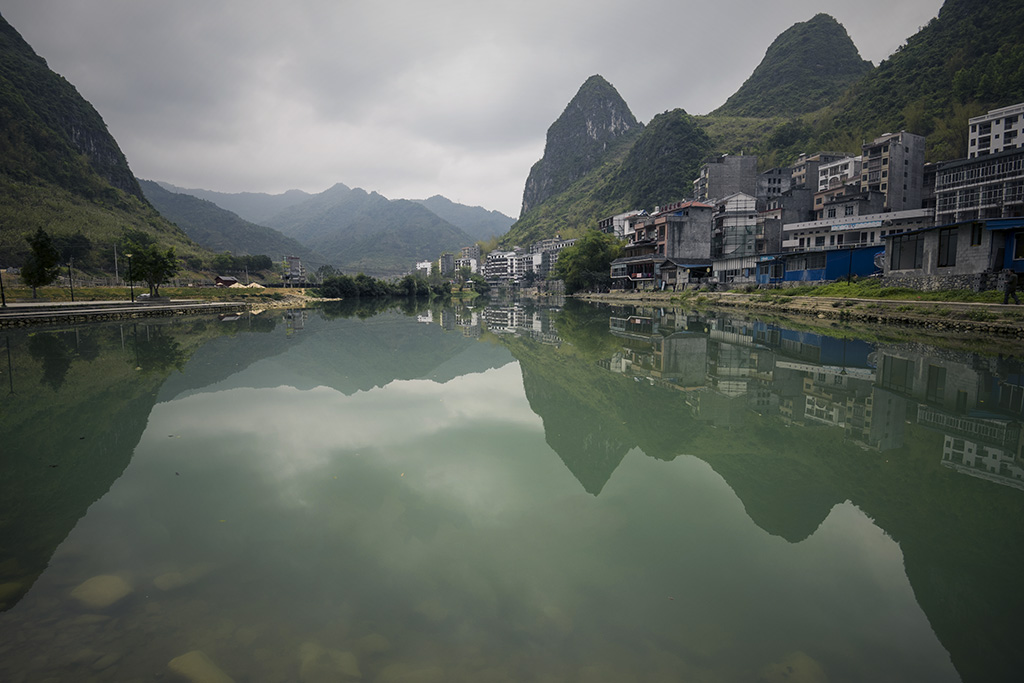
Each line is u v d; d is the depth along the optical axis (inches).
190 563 225.0
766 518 273.0
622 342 1082.7
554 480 327.6
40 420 468.8
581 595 203.3
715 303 2130.9
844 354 820.0
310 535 252.7
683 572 220.8
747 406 528.4
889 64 4653.1
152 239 5344.5
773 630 182.7
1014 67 3134.8
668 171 6190.9
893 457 370.3
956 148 3019.2
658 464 356.8
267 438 417.4
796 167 3789.4
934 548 241.4
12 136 5885.8
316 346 1056.2
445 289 5398.6
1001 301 1040.8
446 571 220.5
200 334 1257.4
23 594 201.0
